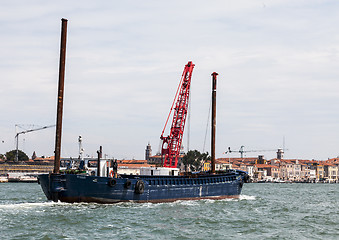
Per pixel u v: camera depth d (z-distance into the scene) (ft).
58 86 215.31
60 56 216.13
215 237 153.69
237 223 184.55
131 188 224.33
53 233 152.87
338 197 395.96
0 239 143.23
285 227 178.81
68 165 267.80
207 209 225.56
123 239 146.10
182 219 188.96
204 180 268.00
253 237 155.43
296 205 281.74
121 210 205.77
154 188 235.61
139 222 177.37
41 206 211.20
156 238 149.18
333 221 200.23
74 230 158.92
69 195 211.20
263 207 252.21
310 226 182.91
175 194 248.52
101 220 178.70
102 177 213.46
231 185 290.15
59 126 213.66
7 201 269.23
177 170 285.64
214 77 308.81
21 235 149.48
